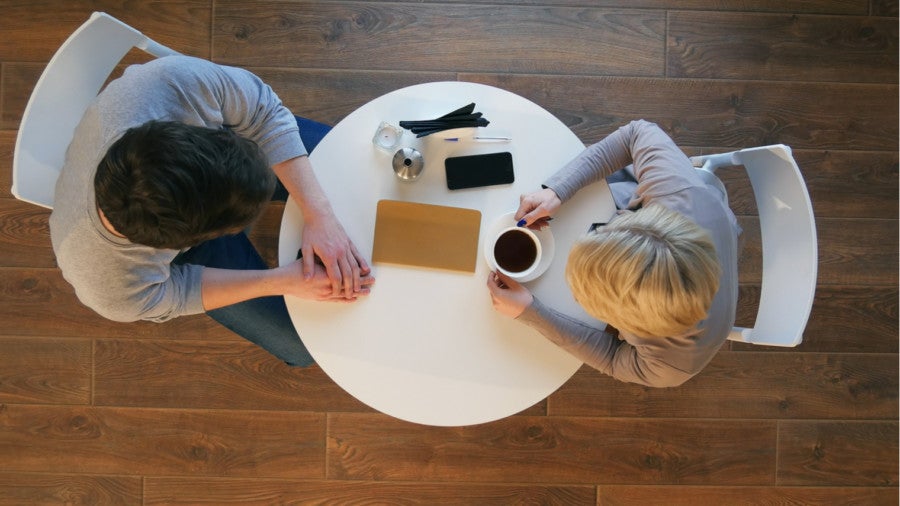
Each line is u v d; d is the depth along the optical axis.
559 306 1.24
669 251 0.98
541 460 1.87
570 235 1.24
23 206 1.83
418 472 1.86
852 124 1.90
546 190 1.20
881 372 1.90
